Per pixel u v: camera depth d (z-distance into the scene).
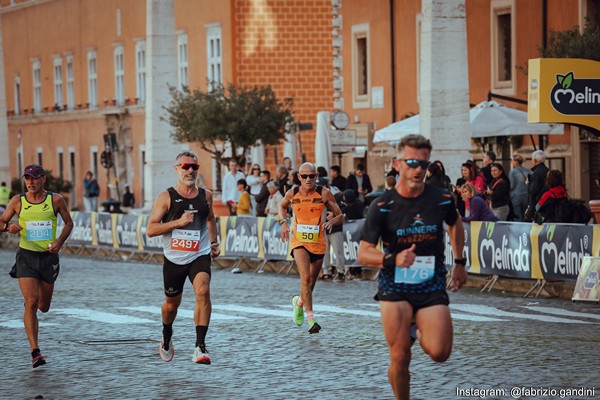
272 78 69.44
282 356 22.06
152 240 49.12
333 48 67.44
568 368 19.94
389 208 15.44
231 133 58.38
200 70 74.50
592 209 34.88
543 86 34.22
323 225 26.20
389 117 61.84
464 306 29.39
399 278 15.28
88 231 54.16
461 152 40.06
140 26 86.50
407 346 15.25
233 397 18.09
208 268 20.84
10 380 19.98
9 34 110.50
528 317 27.05
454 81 39.91
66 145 100.06
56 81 101.44
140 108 86.50
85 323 27.47
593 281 29.78
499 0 54.50
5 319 28.50
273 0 69.31
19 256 22.05
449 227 15.67
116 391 18.83
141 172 86.94
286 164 48.31
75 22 97.12
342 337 24.44
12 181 98.69
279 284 36.88
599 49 42.62
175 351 22.92
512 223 32.25
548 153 50.84
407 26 60.06
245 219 42.94
